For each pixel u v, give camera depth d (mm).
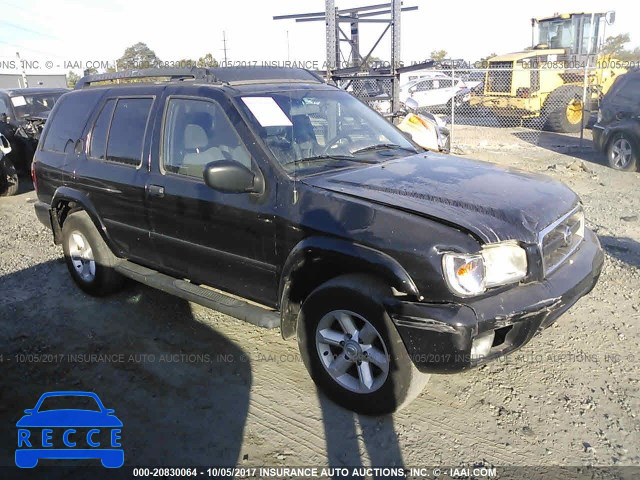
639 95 10273
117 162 4594
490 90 17906
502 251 2990
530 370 3803
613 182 9719
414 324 2914
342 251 3139
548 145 14102
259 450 3137
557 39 17594
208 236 3912
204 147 3936
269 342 4332
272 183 3529
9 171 9703
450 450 3074
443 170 3811
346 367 3410
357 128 4363
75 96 5297
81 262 5277
